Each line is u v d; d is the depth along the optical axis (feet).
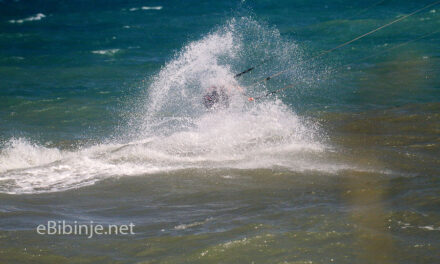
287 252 90.27
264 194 120.16
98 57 375.66
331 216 103.96
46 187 131.13
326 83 251.19
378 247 90.58
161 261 89.25
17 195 125.08
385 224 99.35
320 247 91.50
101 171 142.10
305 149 153.89
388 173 130.11
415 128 169.99
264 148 156.15
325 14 534.37
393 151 147.43
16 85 284.61
